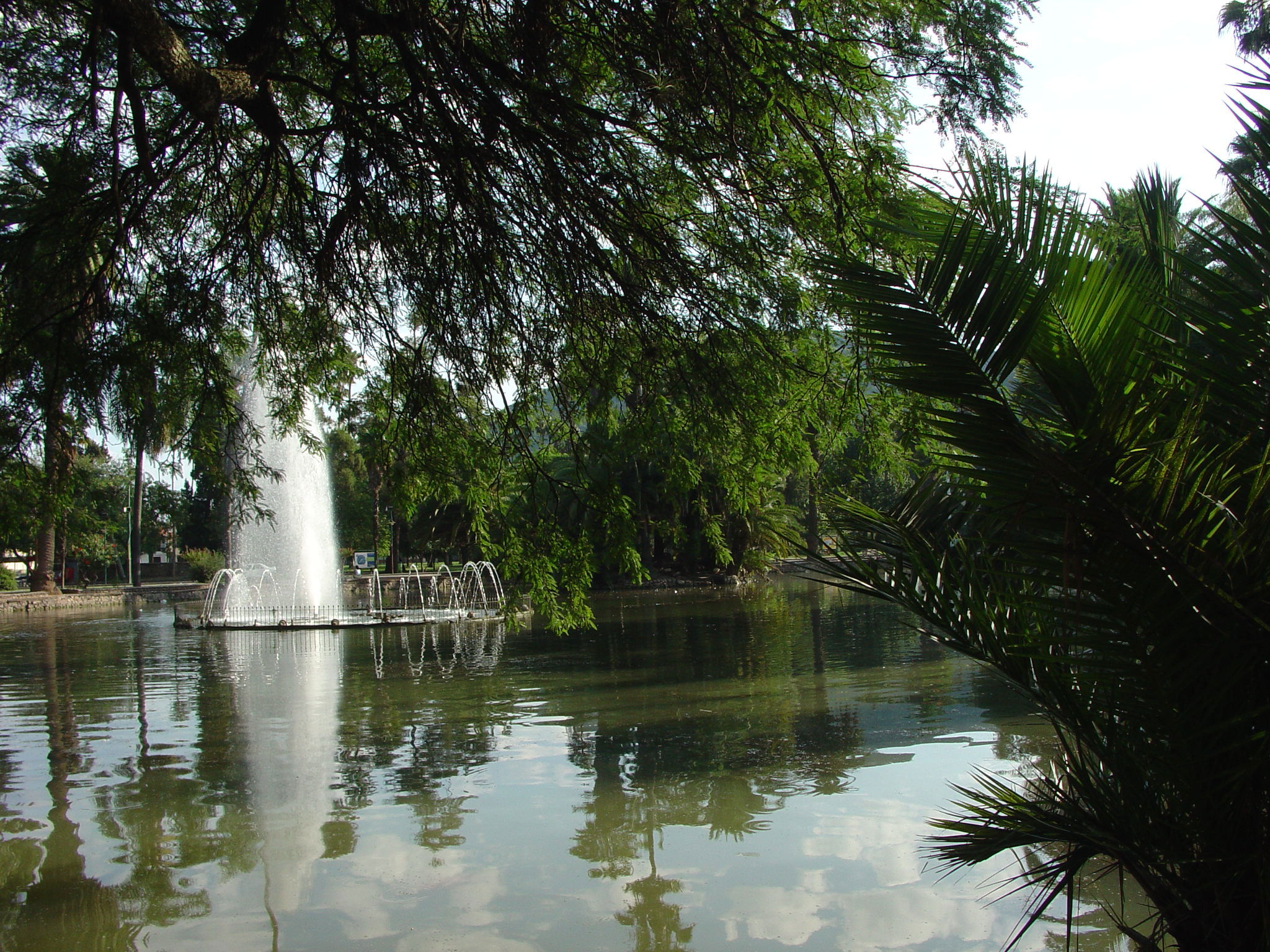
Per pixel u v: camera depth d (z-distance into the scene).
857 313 2.54
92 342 5.51
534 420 6.50
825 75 4.86
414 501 6.84
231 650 17.81
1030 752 7.49
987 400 2.37
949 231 2.47
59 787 7.59
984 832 2.95
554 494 6.49
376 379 7.00
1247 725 2.35
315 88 5.23
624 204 5.18
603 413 6.22
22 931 4.76
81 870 5.63
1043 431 2.63
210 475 6.56
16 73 5.48
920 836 5.78
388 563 55.41
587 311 5.42
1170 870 2.54
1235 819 2.38
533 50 4.73
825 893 4.99
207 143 5.98
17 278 5.45
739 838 5.89
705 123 4.74
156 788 7.50
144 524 46.38
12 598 32.09
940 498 3.09
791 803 6.56
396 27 4.71
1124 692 2.42
